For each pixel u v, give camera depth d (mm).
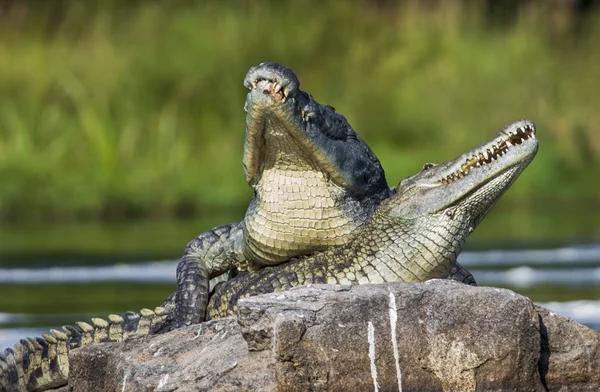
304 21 107000
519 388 26359
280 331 25359
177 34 104438
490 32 112062
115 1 108938
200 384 25641
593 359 27578
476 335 26188
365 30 107500
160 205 87625
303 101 29719
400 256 30609
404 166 93312
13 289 52406
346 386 25688
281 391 25344
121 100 98375
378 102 101688
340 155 30562
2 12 108750
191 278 32719
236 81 101000
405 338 26016
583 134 102250
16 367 33219
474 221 31250
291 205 30797
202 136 97062
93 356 27281
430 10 113375
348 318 25891
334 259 30891
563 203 95562
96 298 49312
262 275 31375
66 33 106938
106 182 89250
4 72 99938
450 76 104188
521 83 104625
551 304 45156
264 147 30203
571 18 118375
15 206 85875
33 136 93688
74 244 68500
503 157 30656
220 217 84250
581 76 107625
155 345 27250
